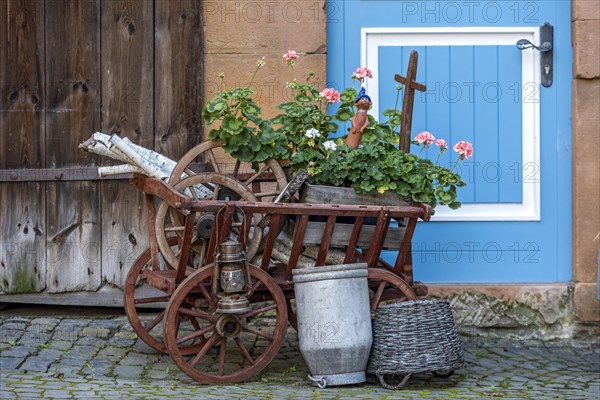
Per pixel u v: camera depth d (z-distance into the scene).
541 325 6.89
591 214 6.87
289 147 5.95
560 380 5.86
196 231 5.64
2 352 6.05
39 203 7.01
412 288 5.89
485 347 6.69
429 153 7.04
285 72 6.80
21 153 6.99
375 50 7.01
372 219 5.84
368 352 5.57
